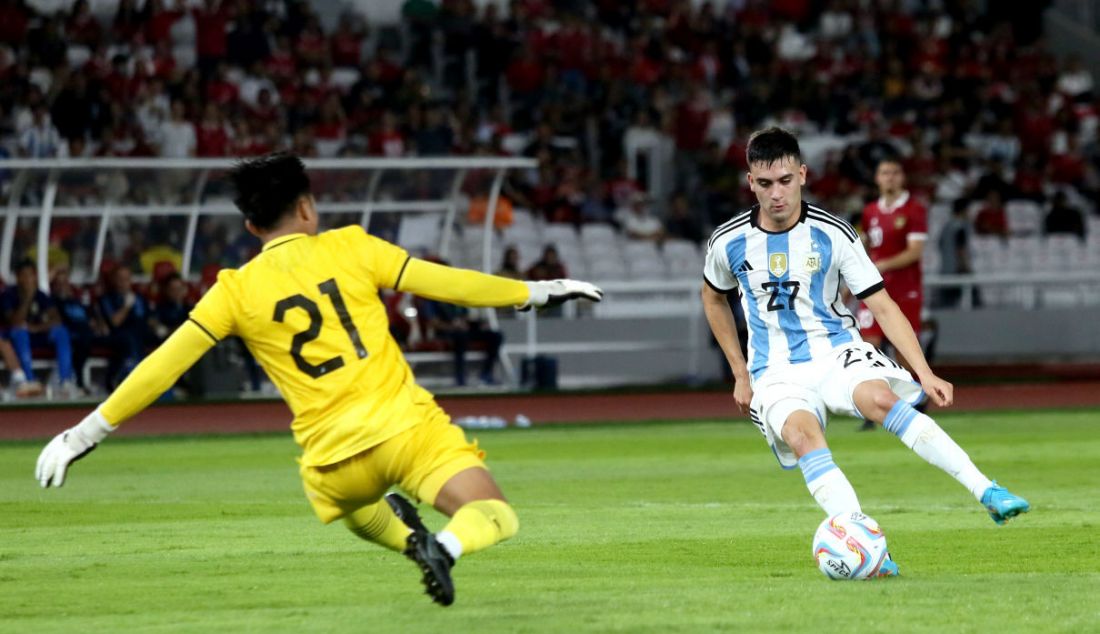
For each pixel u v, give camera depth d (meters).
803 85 56.72
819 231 12.60
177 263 38.00
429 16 55.69
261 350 10.11
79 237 37.44
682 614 10.54
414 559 9.46
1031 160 58.31
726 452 25.48
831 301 12.83
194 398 36.62
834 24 61.66
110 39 49.81
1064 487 19.59
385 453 9.91
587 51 55.19
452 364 40.12
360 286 10.15
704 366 44.19
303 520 17.08
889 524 16.08
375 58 51.75
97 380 38.34
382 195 39.62
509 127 52.75
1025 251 52.84
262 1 51.66
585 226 49.28
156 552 14.50
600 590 11.83
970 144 58.47
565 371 43.34
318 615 10.82
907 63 60.91
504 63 53.88
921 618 10.31
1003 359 47.56
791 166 12.37
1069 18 67.25
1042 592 11.36
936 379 12.26
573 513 17.42
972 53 61.91
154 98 46.19
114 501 19.23
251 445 27.86
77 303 36.31
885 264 25.42
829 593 11.41
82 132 44.50
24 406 34.44
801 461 12.24
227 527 16.48
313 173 38.81
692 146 53.66
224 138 45.16
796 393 12.45
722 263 13.04
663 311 47.56
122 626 10.52
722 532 15.64
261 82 49.25
